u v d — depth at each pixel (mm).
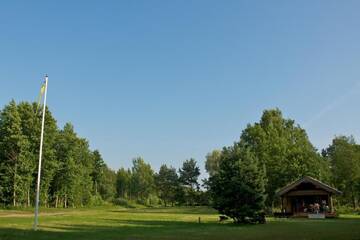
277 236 27109
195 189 132000
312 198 60062
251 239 25375
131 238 25875
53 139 91188
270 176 70312
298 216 55688
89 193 116438
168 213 67188
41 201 88375
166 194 146625
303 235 27359
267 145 73375
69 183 99500
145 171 161875
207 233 30062
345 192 84438
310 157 73438
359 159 86125
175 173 146625
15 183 81375
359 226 35344
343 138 92750
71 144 100312
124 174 166375
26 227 32906
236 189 42156
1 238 24141
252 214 41219
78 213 62344
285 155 72312
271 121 82812
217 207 43000
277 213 57594
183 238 26234
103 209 91000
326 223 40812
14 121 83500
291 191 59031
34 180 87000
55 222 39594
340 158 86625
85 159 116438
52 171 89875
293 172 70125
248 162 43406
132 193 159250
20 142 82500
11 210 69688
